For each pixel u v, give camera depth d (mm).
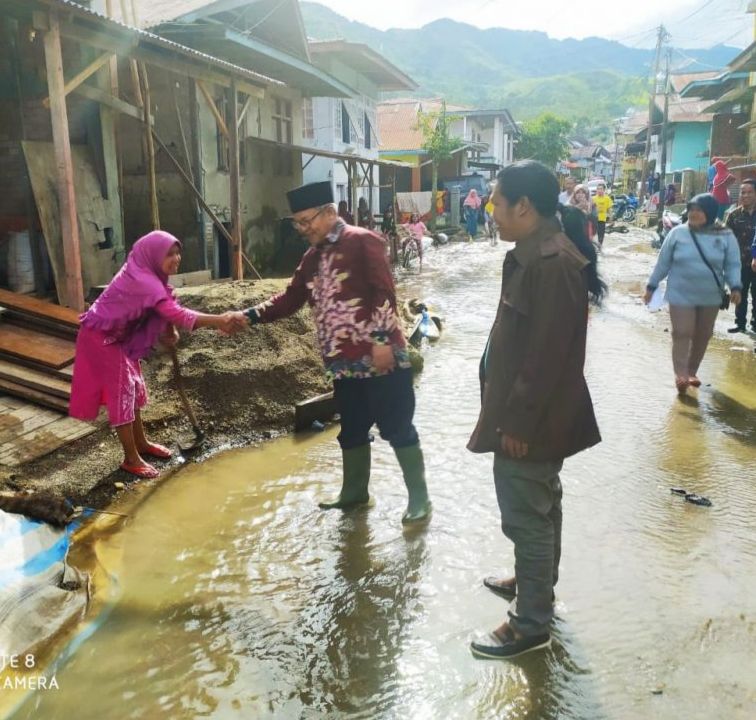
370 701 2580
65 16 6035
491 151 43156
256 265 14617
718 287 5891
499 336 2691
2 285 7539
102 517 3973
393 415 3830
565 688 2613
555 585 3256
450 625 3021
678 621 2992
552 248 2521
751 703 2518
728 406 5777
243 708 2561
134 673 2748
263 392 5535
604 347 7863
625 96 193000
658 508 4012
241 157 13812
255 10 16250
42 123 8172
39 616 2986
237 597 3242
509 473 2715
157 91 11047
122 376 4234
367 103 25953
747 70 19219
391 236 17719
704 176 27547
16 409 4672
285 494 4289
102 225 8492
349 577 3396
